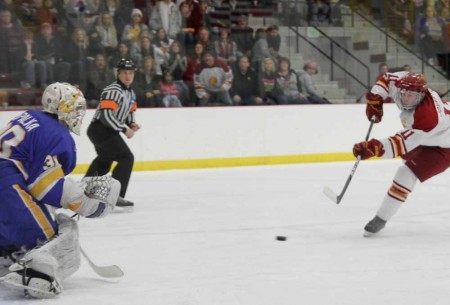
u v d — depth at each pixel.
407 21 21.69
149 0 18.17
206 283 6.66
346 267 7.25
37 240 5.91
